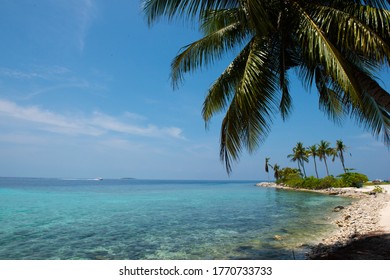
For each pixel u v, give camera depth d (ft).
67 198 107.34
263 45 21.38
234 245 31.65
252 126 22.66
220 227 43.78
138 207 75.05
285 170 214.90
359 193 108.06
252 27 18.43
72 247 31.83
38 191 154.71
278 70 23.89
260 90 20.15
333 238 31.91
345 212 57.77
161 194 137.39
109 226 45.57
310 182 159.22
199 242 33.63
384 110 22.82
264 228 42.19
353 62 23.26
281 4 20.88
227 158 22.24
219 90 24.57
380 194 100.22
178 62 24.66
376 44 16.49
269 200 96.27
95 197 113.50
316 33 17.63
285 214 58.59
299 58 24.26
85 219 53.36
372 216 45.21
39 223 48.85
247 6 17.48
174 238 36.11
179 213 61.77
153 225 46.26
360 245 25.20
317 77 25.82
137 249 30.81
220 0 19.48
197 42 24.48
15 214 60.64
